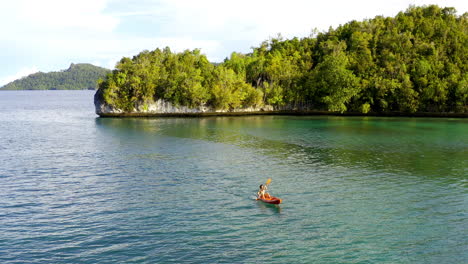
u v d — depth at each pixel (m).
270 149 63.97
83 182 42.62
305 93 139.50
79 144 68.69
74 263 24.00
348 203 35.56
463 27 153.75
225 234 28.42
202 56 152.25
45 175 45.69
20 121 114.44
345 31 166.62
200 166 50.75
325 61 135.12
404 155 59.09
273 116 134.88
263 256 25.14
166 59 147.88
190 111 135.62
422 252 25.91
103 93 129.50
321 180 43.78
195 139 75.25
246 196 37.62
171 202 35.62
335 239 27.78
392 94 131.50
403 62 136.88
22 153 59.78
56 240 27.30
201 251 25.69
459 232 29.06
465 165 51.97
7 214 32.41
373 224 30.56
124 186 41.00
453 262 24.62
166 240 27.31
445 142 72.38
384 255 25.47
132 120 118.50
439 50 139.88
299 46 166.88
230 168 49.66
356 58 143.38
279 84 145.00
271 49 173.88
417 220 31.44
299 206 34.69
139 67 133.88
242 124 104.94
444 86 126.56
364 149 64.44
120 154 59.09
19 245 26.53
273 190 39.69
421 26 153.38
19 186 40.94
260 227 29.81
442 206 34.81
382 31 156.62
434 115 130.62
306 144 69.56
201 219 31.36
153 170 48.38
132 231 28.86
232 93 136.25
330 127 97.06
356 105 136.12
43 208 33.97
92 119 122.12
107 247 26.17
